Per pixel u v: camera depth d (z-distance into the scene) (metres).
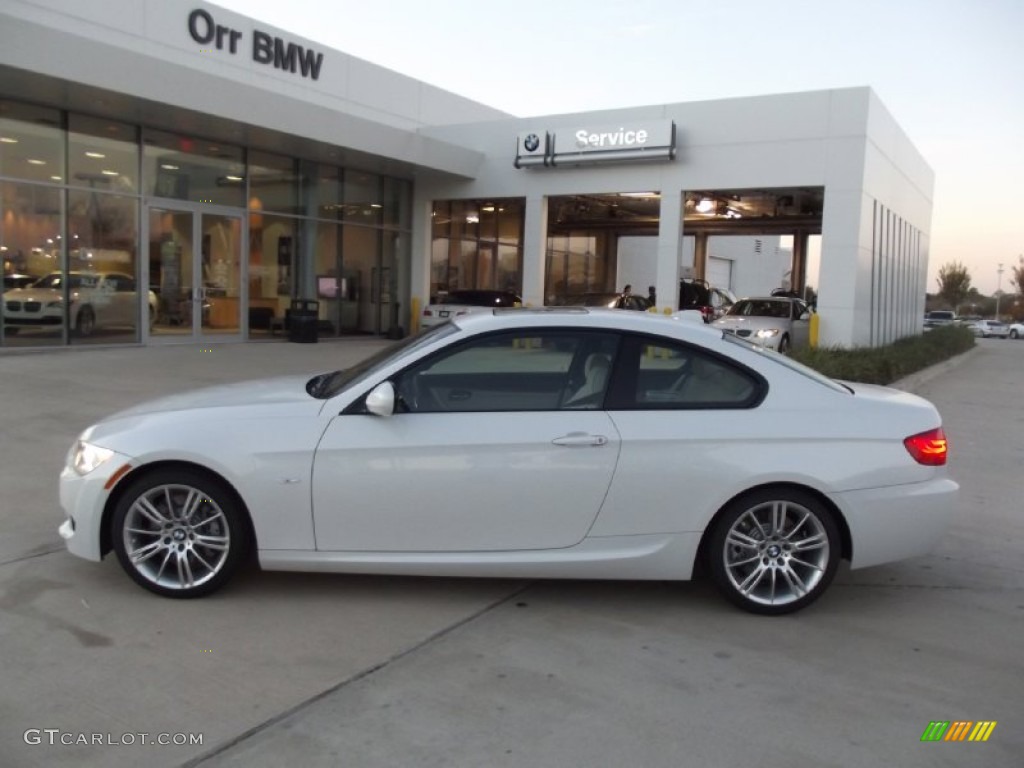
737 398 4.35
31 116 14.36
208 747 3.04
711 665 3.80
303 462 4.17
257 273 18.91
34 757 2.94
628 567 4.28
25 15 14.72
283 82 19.77
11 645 3.76
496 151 21.59
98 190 15.51
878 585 4.90
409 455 4.17
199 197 17.41
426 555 4.25
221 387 5.06
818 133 17.52
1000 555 5.52
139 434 4.25
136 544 4.31
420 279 23.11
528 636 4.05
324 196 20.45
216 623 4.07
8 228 14.19
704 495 4.22
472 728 3.21
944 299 94.88
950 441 9.82
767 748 3.14
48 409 9.15
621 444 4.19
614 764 3.01
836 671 3.79
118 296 15.99
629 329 4.40
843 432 4.28
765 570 4.33
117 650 3.75
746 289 47.44
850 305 17.42
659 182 19.45
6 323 14.26
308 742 3.09
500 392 4.32
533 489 4.19
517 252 27.16
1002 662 3.93
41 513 5.61
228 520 4.26
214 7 17.95
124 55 13.51
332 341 20.44
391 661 3.74
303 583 4.61
